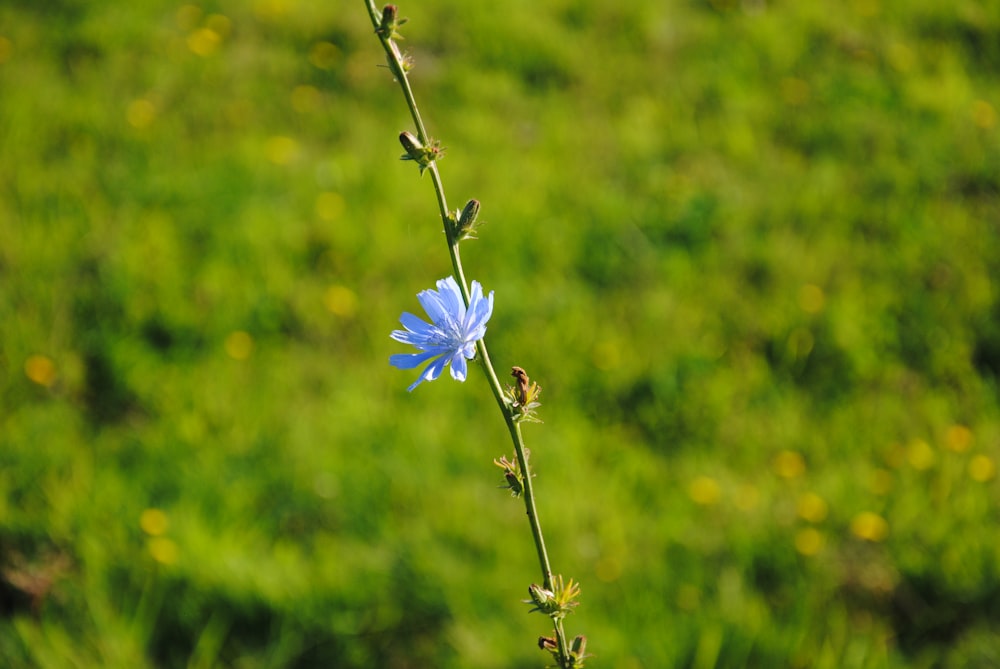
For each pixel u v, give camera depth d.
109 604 3.57
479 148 5.98
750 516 4.02
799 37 6.99
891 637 3.69
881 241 5.46
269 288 4.92
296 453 4.14
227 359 4.61
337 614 3.62
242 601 3.62
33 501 3.86
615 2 7.16
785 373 4.73
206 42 6.56
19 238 4.96
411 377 4.58
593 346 4.77
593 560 3.81
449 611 3.64
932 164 5.95
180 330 4.69
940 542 3.91
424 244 5.25
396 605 3.65
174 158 5.66
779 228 5.53
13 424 4.18
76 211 5.21
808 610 3.64
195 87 6.24
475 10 6.96
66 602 3.57
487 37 6.79
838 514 4.03
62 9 6.67
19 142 5.60
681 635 3.52
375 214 5.40
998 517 4.02
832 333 4.84
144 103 6.02
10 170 5.40
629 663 3.43
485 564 3.78
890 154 6.06
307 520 3.95
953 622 3.73
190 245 5.11
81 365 4.49
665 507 4.07
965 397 4.61
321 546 3.83
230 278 4.94
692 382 4.62
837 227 5.54
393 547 3.81
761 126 6.32
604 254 5.30
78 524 3.79
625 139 6.09
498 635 3.54
